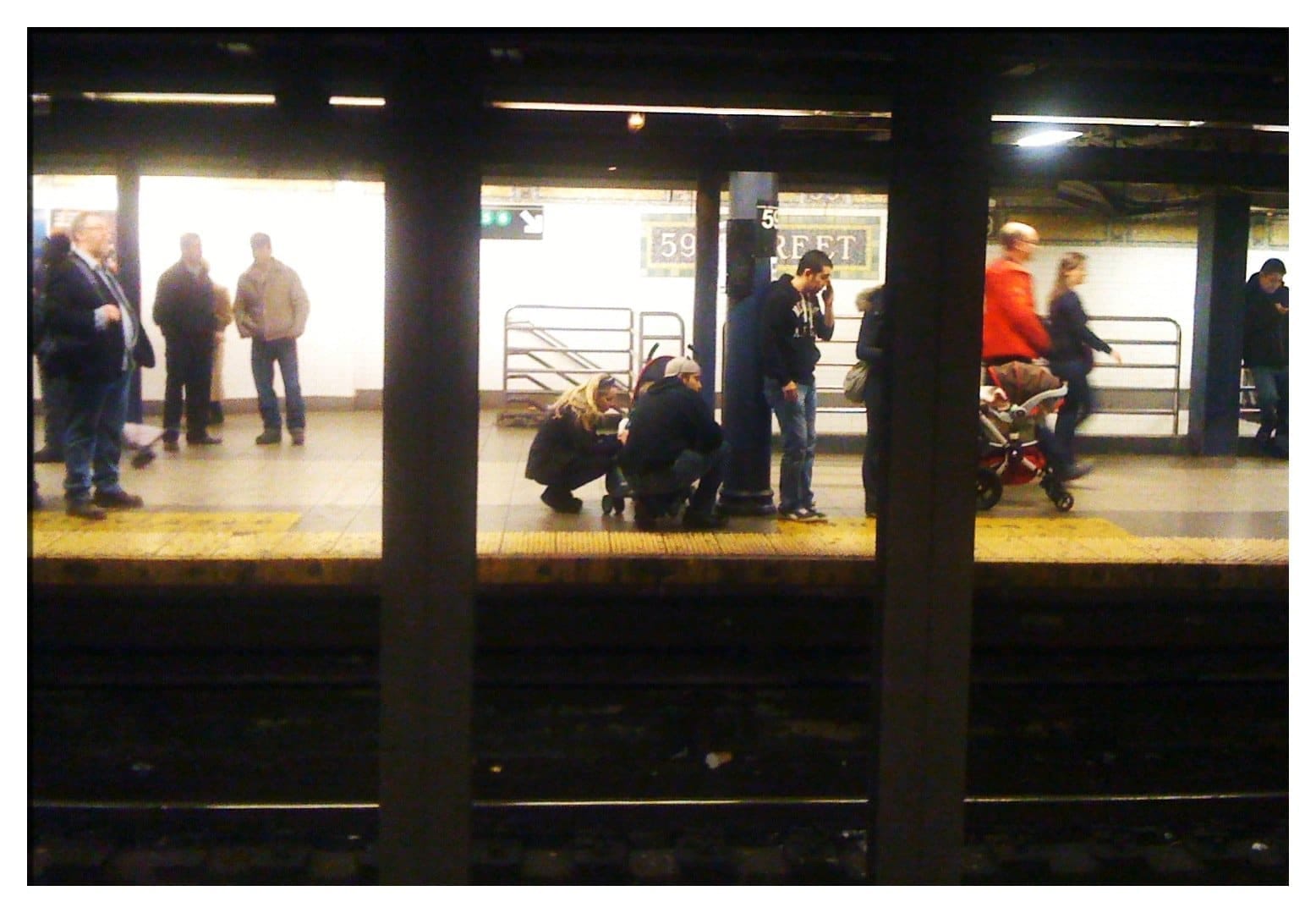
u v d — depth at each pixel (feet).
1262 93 12.38
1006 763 17.26
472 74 10.44
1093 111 12.19
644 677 19.72
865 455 26.81
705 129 12.59
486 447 37.50
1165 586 22.49
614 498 26.91
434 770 10.72
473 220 10.42
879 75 11.85
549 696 19.27
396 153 10.39
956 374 10.84
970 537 10.94
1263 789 16.71
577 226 44.24
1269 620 22.50
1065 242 38.96
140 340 30.50
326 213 44.42
